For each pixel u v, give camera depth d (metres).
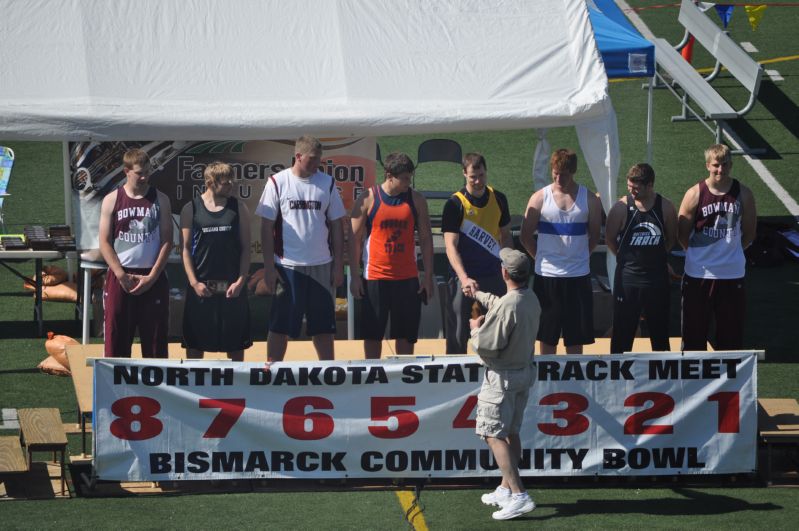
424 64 38.06
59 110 35.38
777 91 72.88
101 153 37.81
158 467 28.91
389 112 36.25
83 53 37.31
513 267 26.92
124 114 35.62
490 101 36.94
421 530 26.91
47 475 29.92
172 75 37.16
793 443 30.45
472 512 28.11
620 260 33.38
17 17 38.12
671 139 65.62
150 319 32.50
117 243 32.12
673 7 89.12
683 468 29.88
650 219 32.88
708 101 59.69
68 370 37.56
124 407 28.66
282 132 36.09
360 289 33.25
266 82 37.22
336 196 32.59
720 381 29.72
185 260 32.53
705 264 33.28
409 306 33.28
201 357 33.25
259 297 45.88
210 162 39.72
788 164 62.84
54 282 46.12
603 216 38.28
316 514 27.80
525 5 40.00
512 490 27.48
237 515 27.62
